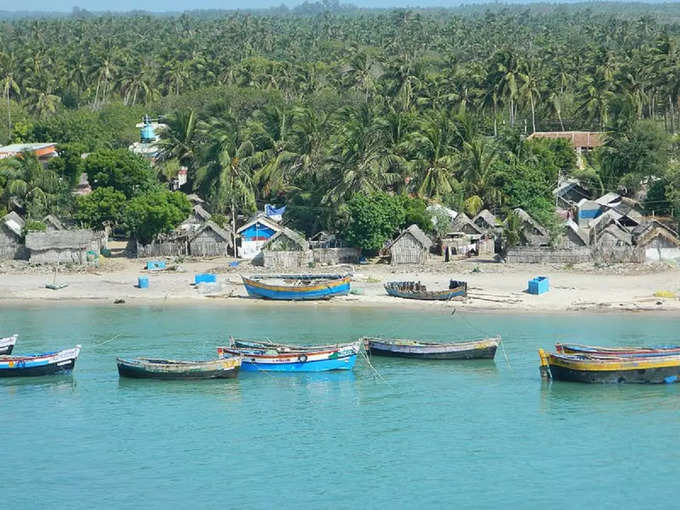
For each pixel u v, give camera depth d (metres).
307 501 65.12
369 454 72.31
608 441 74.06
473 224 144.88
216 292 122.75
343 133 155.38
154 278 130.25
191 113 173.00
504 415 79.56
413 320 107.88
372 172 143.25
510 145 173.88
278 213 158.00
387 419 79.19
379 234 134.62
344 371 91.81
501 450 72.69
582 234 138.12
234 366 89.81
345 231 137.00
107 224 156.25
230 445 74.44
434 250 143.00
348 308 114.12
